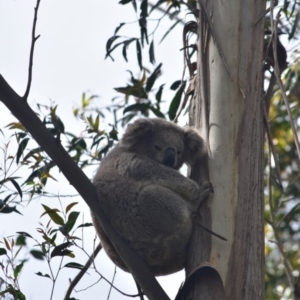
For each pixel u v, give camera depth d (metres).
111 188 9.98
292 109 15.98
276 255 16.47
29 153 11.08
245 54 8.94
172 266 9.84
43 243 8.96
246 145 8.53
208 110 8.88
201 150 9.12
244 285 7.85
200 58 9.17
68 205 9.16
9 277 8.80
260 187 8.46
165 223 9.45
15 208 9.90
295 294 10.38
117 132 13.27
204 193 8.54
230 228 8.17
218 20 9.12
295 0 12.42
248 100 8.73
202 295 7.91
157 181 9.73
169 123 11.48
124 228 9.79
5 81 7.85
